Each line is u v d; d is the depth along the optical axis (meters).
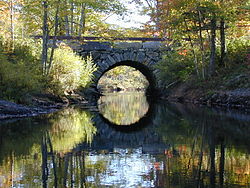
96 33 19.14
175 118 12.13
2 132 8.90
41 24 17.95
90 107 17.34
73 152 6.55
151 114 14.34
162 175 4.89
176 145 7.09
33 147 6.99
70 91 20.92
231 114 12.20
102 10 17.05
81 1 16.52
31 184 4.52
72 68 19.41
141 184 4.49
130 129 10.20
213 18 17.14
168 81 24.20
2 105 12.34
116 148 6.95
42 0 15.71
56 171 5.14
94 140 7.97
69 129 9.70
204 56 19.69
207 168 5.21
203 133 8.44
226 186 4.35
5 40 18.19
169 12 18.95
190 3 16.73
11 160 5.84
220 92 16.59
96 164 5.57
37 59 18.38
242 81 15.82
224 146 6.78
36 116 12.55
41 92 16.55
